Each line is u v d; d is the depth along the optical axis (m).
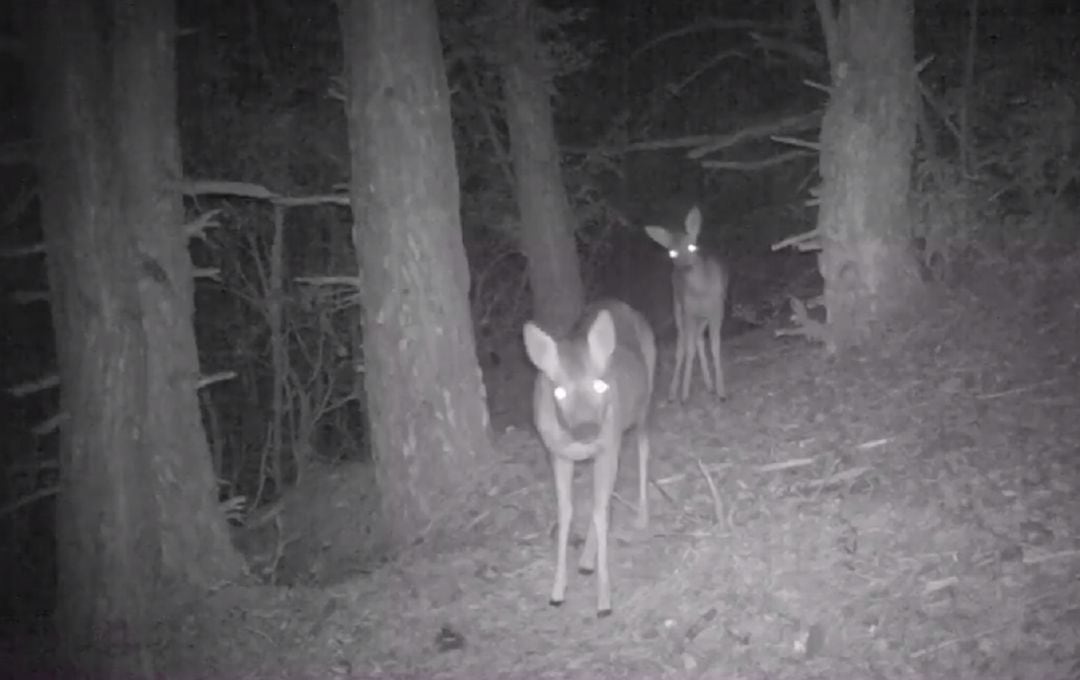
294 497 12.05
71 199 8.78
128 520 9.13
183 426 9.66
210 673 8.34
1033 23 14.69
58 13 8.59
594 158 18.91
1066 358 10.16
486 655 7.82
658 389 12.93
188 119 15.77
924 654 6.76
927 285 11.73
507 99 15.98
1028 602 7.01
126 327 9.02
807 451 9.64
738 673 6.97
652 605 7.98
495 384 16.12
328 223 18.39
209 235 17.34
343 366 17.89
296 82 16.02
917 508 8.31
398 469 10.18
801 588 7.65
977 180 13.28
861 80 11.37
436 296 10.02
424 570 9.10
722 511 8.79
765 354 13.17
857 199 11.45
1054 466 8.51
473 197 18.16
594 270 21.89
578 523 9.36
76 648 8.95
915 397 10.07
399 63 9.80
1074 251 11.83
